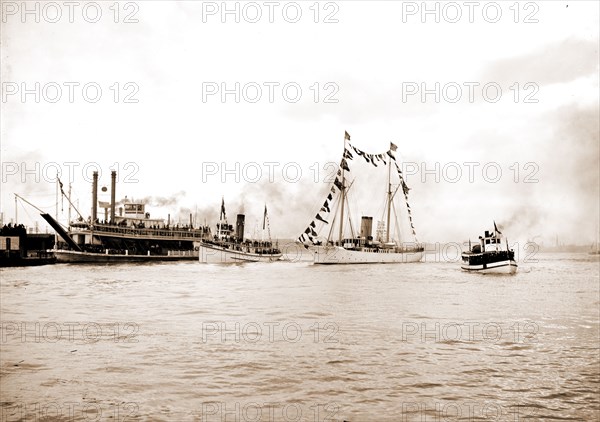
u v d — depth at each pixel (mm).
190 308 35625
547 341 24234
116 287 51469
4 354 20500
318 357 20391
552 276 78562
